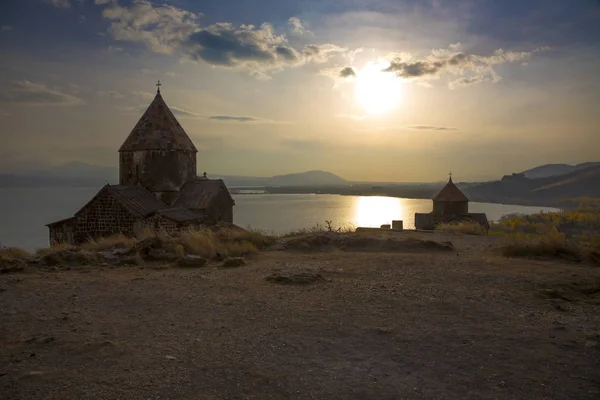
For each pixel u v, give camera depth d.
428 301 7.55
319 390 4.36
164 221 24.89
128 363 4.98
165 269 11.00
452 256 12.66
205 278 9.66
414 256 12.59
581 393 4.22
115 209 25.17
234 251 13.29
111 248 14.84
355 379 4.61
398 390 4.36
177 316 6.83
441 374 4.71
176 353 5.28
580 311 6.91
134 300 7.78
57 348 5.43
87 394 4.23
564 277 9.29
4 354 5.24
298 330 6.12
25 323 6.44
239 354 5.26
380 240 14.67
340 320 6.55
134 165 29.05
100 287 8.79
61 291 8.43
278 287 8.67
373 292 8.20
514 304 7.34
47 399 4.13
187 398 4.17
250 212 142.62
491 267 10.66
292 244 14.57
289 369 4.85
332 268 10.68
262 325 6.36
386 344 5.59
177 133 29.97
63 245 15.81
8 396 4.19
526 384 4.43
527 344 5.47
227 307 7.30
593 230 75.75
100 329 6.19
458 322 6.41
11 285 8.88
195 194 29.22
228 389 4.36
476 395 4.23
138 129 29.45
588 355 5.08
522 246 12.77
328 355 5.26
